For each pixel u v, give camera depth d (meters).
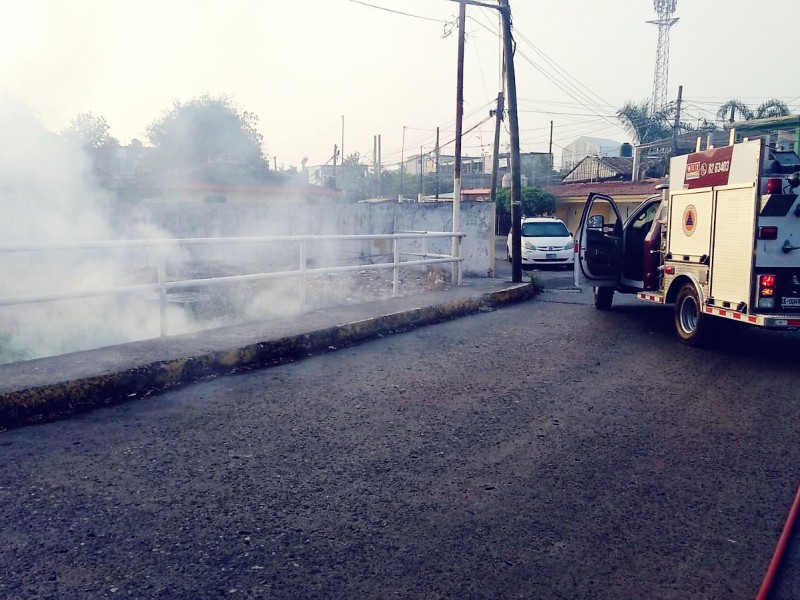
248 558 3.44
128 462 4.66
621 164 42.56
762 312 7.50
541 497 4.21
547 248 20.33
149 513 3.91
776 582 3.29
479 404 6.16
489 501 4.14
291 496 4.17
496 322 10.69
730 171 7.99
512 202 14.96
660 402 6.30
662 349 8.65
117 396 6.14
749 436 5.38
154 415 5.69
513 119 14.80
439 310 10.82
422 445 5.09
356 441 5.15
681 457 4.91
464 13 13.88
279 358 7.80
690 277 8.77
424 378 7.05
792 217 7.47
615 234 11.79
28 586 3.15
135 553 3.46
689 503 4.16
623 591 3.21
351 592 3.16
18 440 5.05
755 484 4.45
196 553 3.48
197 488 4.26
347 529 3.76
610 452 5.00
